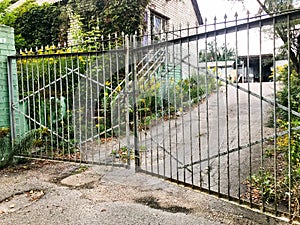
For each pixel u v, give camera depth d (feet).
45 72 18.62
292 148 10.23
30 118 16.46
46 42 36.27
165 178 11.52
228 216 8.78
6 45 15.97
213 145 15.30
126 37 13.32
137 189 11.29
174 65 11.49
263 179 9.48
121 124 16.15
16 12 37.70
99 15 33.96
